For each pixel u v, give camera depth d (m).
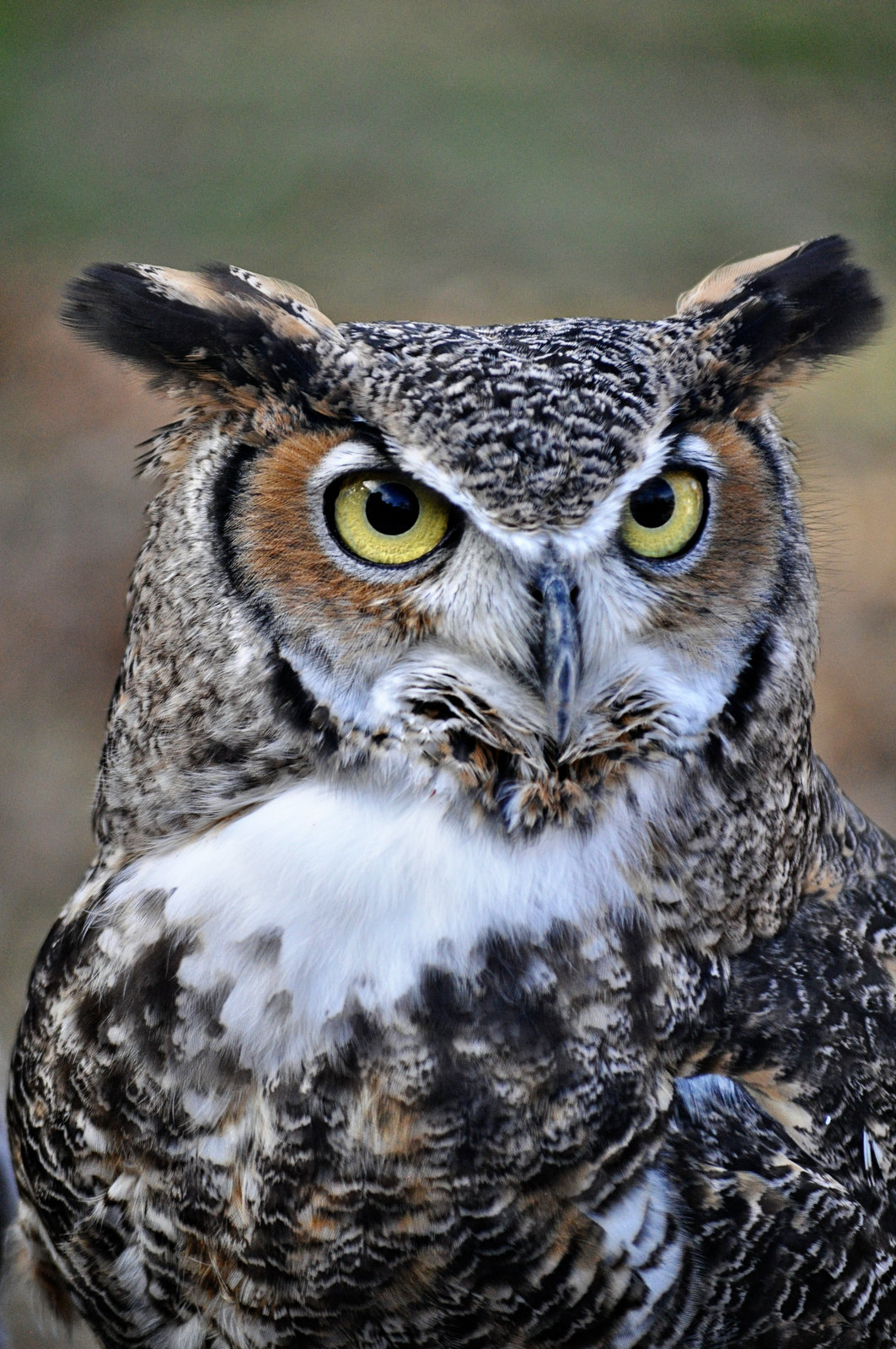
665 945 2.32
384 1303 2.30
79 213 6.54
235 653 2.31
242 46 8.57
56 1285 2.37
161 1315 2.32
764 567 2.32
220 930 2.31
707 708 2.32
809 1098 2.32
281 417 2.31
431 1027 2.30
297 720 2.31
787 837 2.34
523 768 2.31
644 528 2.31
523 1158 2.30
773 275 2.35
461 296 5.88
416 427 2.30
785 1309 2.31
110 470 4.54
